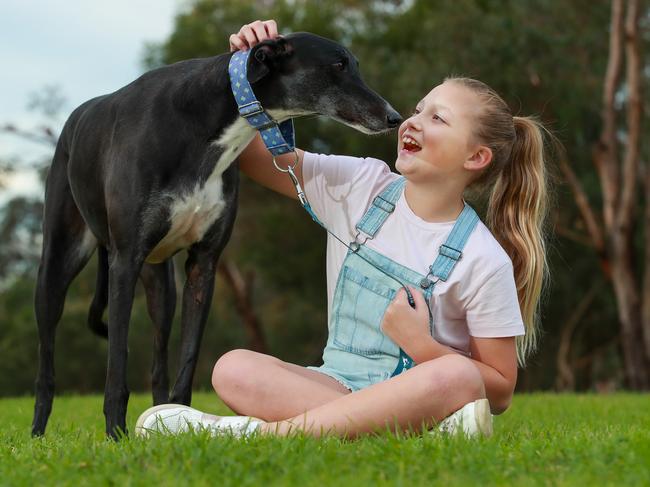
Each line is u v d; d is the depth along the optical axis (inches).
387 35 802.8
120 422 164.7
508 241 168.2
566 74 665.6
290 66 167.8
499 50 655.8
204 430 134.2
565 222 754.2
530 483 109.5
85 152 181.3
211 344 1044.5
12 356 985.5
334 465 117.5
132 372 979.3
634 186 641.0
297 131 732.0
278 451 122.5
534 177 168.2
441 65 658.8
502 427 192.2
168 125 168.6
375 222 161.6
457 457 119.9
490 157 159.5
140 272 177.8
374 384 145.6
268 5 834.8
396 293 154.6
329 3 819.4
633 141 636.1
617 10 631.2
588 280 820.0
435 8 775.7
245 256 845.8
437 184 158.9
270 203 797.2
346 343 158.1
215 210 175.2
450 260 153.6
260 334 914.1
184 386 175.2
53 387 193.3
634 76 629.3
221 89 167.6
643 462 117.6
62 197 193.5
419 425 140.4
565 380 792.3
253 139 179.3
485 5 746.2
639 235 781.9
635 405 301.6
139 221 168.9
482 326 153.0
